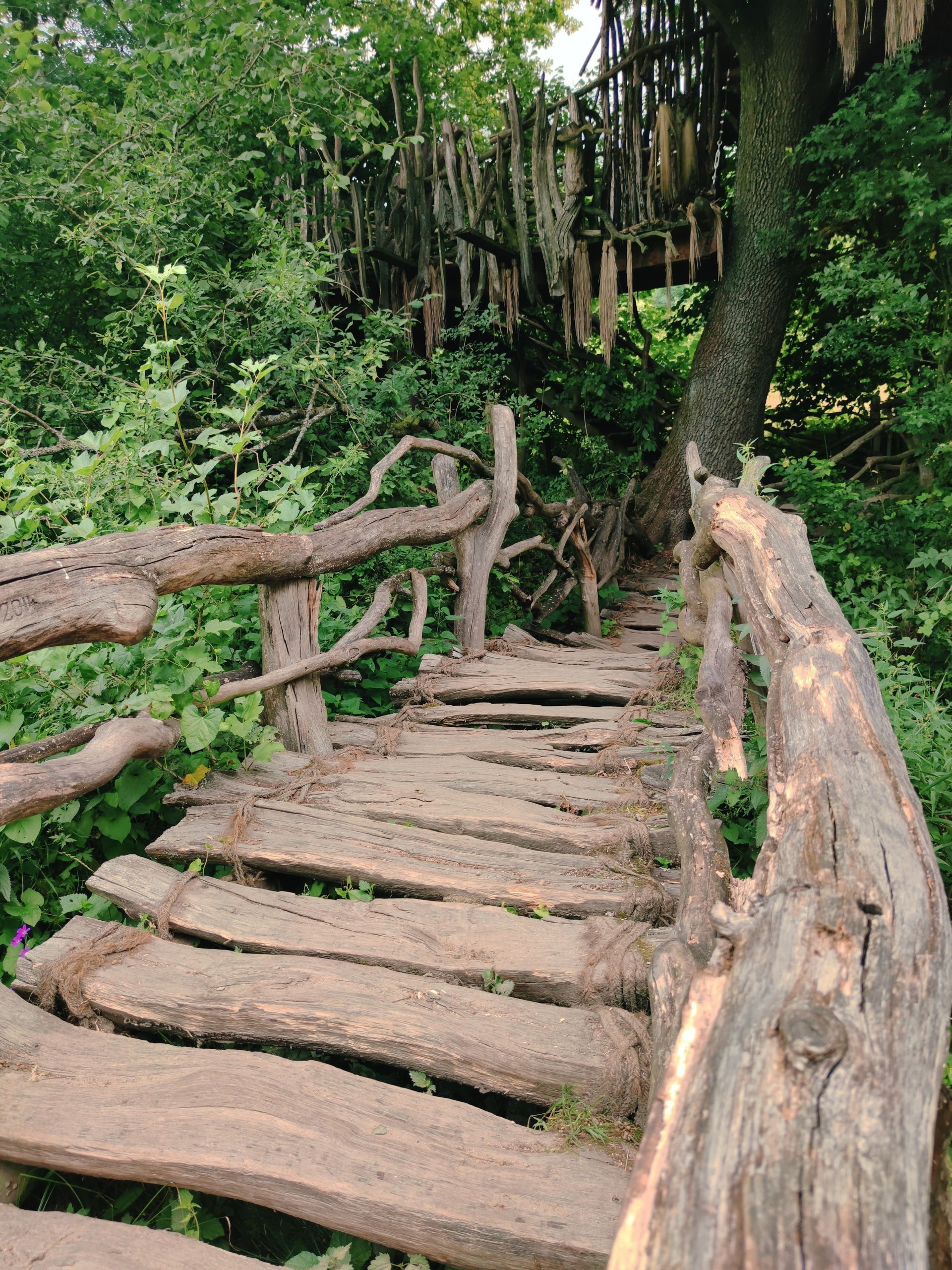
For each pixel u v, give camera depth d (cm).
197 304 623
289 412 676
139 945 250
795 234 921
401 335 835
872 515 640
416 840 305
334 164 723
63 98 661
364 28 915
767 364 1012
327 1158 174
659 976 180
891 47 722
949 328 689
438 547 650
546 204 953
